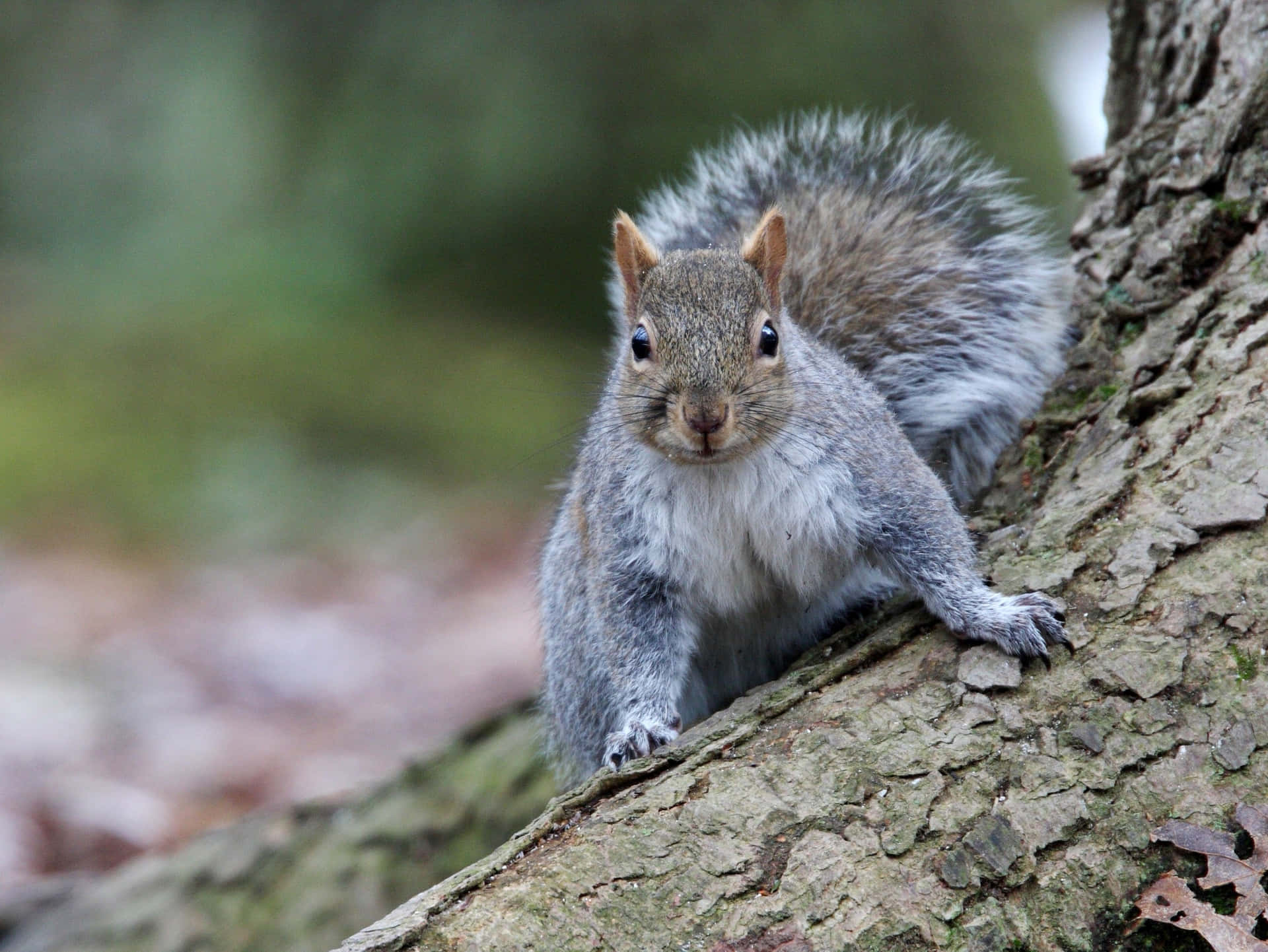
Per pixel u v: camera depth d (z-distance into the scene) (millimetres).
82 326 26312
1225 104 7625
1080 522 6656
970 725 5926
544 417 24656
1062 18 31438
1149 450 6789
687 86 26094
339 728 15258
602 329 27578
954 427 8734
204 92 27953
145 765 14016
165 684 16344
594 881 5496
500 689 15797
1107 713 5867
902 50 26219
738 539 7320
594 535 7574
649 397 7012
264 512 21891
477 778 9867
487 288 27703
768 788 5781
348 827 10047
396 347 26078
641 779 6000
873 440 7285
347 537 21516
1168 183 7723
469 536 21516
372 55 27391
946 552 6906
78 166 28438
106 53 28797
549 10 26578
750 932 5352
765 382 7000
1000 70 26859
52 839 12430
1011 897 5484
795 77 25891
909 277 9055
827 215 9602
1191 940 5461
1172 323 7336
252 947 9648
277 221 27672
